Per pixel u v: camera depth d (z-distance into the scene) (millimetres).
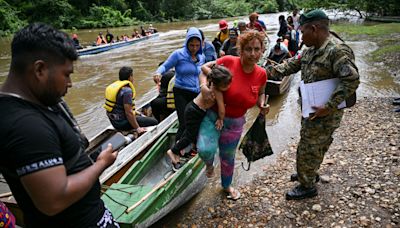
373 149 4832
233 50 7270
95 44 17797
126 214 3023
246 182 4512
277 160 5062
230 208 3934
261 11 44719
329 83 3148
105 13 33750
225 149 3746
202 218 3816
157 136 4855
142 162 4133
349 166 4430
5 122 1322
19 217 3096
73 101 9125
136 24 34156
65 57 1453
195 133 3576
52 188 1352
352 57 3018
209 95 3279
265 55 8719
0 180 2893
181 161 4418
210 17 39250
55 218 1600
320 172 4359
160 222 3807
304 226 3455
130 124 4809
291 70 3650
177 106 4449
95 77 11656
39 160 1324
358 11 23281
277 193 4098
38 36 1385
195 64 4414
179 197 3717
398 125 5613
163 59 14383
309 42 3178
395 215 3387
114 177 3996
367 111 6535
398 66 9867
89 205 1689
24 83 1423
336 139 5391
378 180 4004
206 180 4398
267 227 3527
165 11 37688
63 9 32156
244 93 3326
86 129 7211
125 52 16500
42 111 1439
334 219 3473
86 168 1604
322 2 24469
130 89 4715
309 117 3270
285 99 7934
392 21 20141
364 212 3498
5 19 28406
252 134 3768
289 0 47469
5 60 15422
